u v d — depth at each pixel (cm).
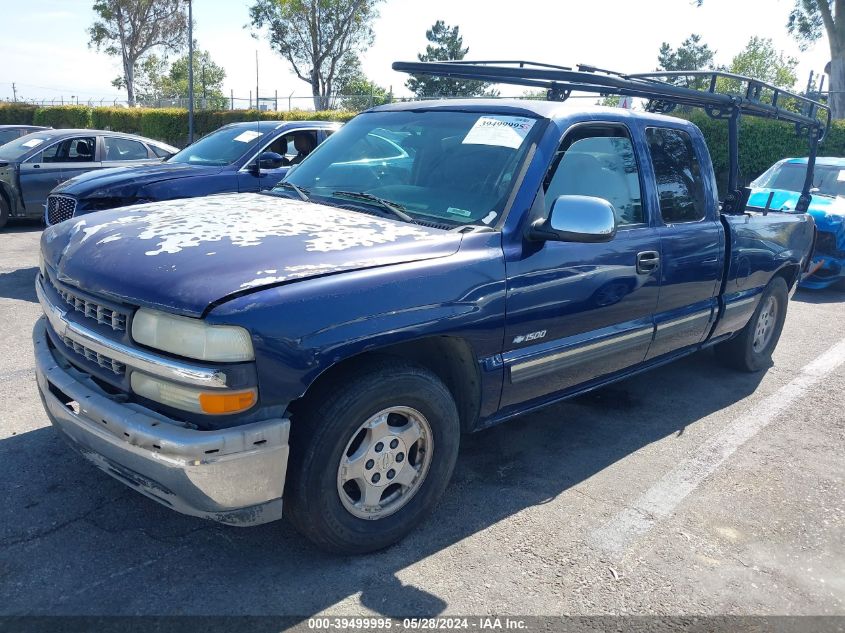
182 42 6531
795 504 366
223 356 243
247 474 253
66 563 286
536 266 334
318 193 379
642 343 414
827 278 885
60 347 305
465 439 426
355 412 274
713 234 453
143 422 252
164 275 260
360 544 295
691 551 319
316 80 5459
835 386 549
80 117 3409
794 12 3006
